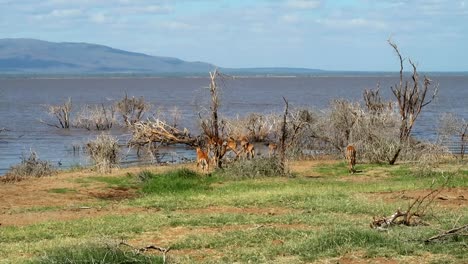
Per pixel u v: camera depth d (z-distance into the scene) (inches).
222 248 525.7
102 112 2455.7
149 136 1546.5
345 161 1337.4
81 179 1087.0
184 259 482.6
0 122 2682.1
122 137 2033.7
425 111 3019.2
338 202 753.0
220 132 1759.4
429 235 523.8
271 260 474.6
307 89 6348.4
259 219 654.5
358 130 1381.6
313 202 763.4
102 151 1411.2
